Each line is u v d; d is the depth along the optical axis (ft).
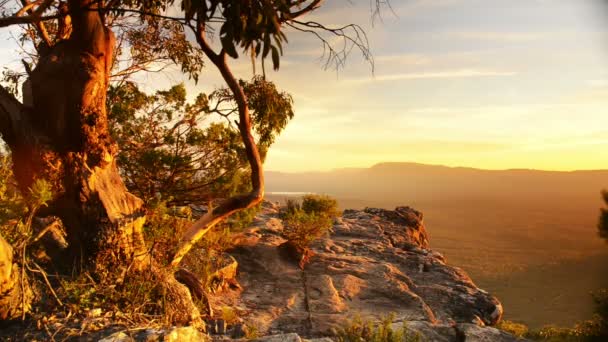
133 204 26.32
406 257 56.18
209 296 36.70
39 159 23.77
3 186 23.36
